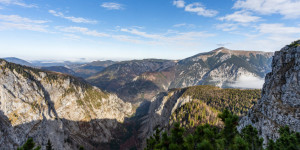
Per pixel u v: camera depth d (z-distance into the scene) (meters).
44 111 140.38
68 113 181.00
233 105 131.88
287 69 65.62
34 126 122.31
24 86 135.38
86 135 184.12
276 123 57.41
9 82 122.62
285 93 61.09
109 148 191.62
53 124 143.50
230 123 17.08
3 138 96.31
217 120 106.12
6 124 104.12
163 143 17.50
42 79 173.00
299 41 69.56
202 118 117.44
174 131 17.38
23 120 116.12
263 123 61.97
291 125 52.41
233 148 16.12
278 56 73.75
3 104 109.81
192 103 147.88
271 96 66.19
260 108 69.75
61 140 141.62
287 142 27.02
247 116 76.44
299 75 58.34
